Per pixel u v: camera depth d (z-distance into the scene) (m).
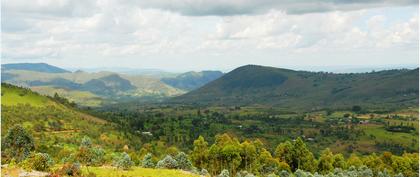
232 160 137.00
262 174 138.62
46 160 69.19
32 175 62.44
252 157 143.25
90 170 76.44
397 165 163.50
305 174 135.25
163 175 80.81
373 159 167.12
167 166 100.00
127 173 77.75
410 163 164.25
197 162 140.12
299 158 158.12
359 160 166.62
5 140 90.38
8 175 60.50
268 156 145.75
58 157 141.88
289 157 158.50
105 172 75.81
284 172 135.62
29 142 93.12
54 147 195.50
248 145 144.62
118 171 79.69
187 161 105.62
